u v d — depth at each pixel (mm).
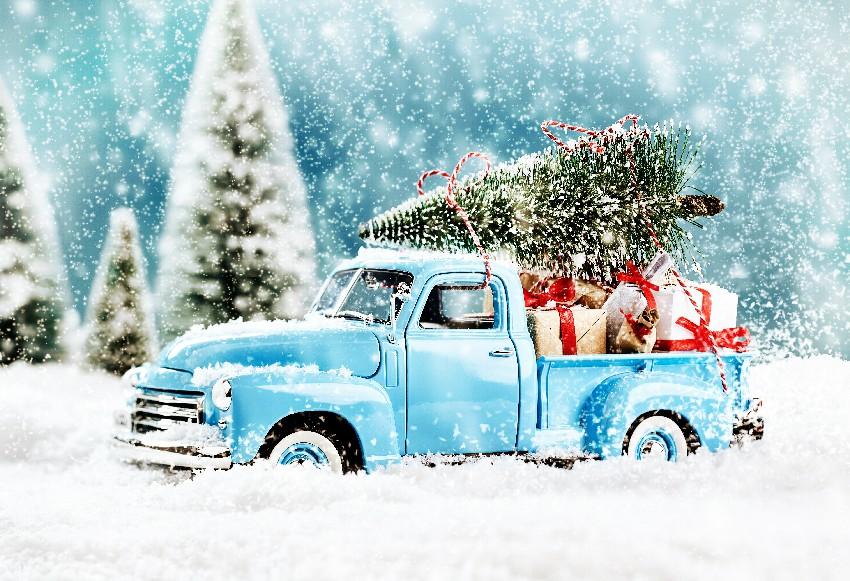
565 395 5242
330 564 2967
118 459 4668
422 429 4902
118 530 3568
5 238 16453
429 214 5656
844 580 2805
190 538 3371
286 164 14820
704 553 3129
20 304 16391
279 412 4473
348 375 4754
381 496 4223
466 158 5543
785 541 3293
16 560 3127
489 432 5023
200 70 14867
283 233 14508
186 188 14523
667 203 6035
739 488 4684
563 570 2895
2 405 8031
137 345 15883
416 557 3059
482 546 3174
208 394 4461
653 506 4117
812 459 5273
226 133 14562
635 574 2850
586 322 5500
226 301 14234
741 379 5891
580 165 6027
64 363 16625
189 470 4395
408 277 5203
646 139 6219
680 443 5531
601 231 5828
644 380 5344
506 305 5207
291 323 5152
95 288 16047
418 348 4941
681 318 5766
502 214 5684
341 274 5727
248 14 14984
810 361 10703
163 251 14484
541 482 4750
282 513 3859
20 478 5281
